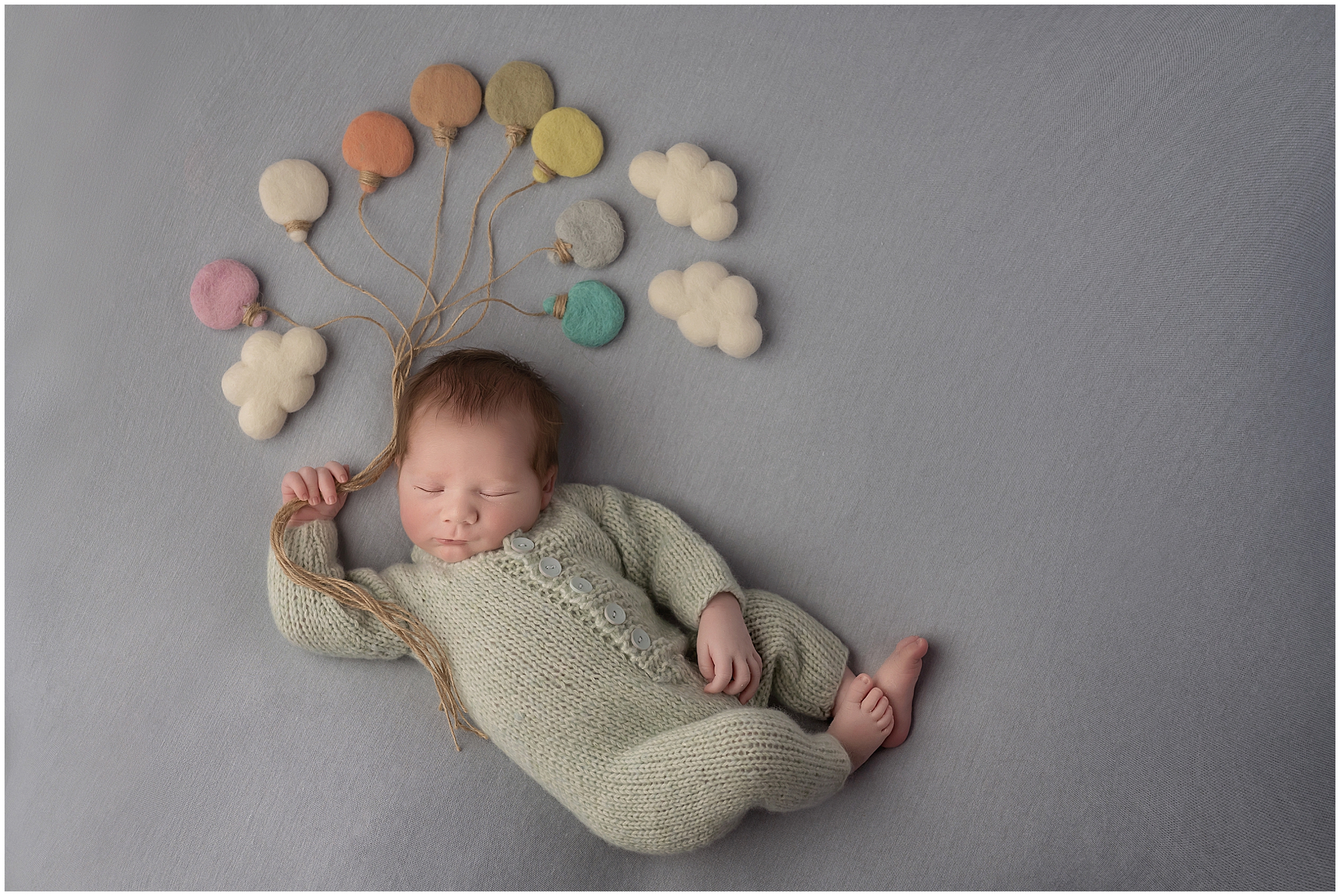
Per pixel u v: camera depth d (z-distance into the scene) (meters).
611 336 1.62
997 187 1.57
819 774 1.32
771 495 1.60
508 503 1.48
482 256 1.65
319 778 1.51
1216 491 1.40
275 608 1.48
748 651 1.46
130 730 1.54
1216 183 1.48
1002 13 1.60
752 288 1.59
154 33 1.67
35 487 1.61
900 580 1.54
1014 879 1.36
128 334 1.62
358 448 1.62
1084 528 1.45
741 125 1.64
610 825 1.34
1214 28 1.51
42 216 1.65
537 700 1.39
